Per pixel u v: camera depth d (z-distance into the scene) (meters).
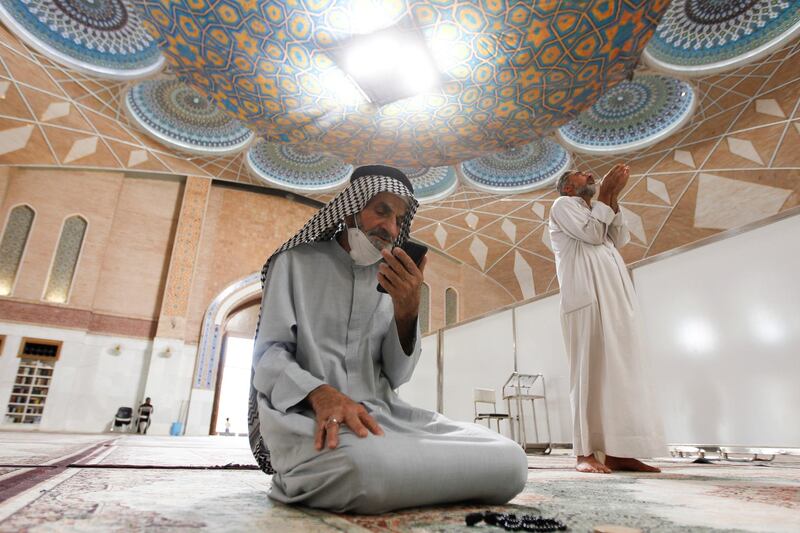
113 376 10.95
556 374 4.47
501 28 6.68
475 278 16.33
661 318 3.51
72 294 10.95
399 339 1.17
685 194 12.29
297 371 1.01
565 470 2.40
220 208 13.31
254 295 13.25
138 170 12.43
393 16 6.52
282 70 7.40
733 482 1.68
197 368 11.64
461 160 9.56
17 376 10.02
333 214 1.18
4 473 1.35
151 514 0.81
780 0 8.16
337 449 0.86
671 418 3.33
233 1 6.43
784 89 9.59
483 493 1.00
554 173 12.59
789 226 2.92
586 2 6.27
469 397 5.45
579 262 2.65
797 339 2.79
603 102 10.59
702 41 8.94
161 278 12.11
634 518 0.86
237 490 1.22
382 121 8.46
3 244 10.70
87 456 2.39
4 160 10.97
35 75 9.76
